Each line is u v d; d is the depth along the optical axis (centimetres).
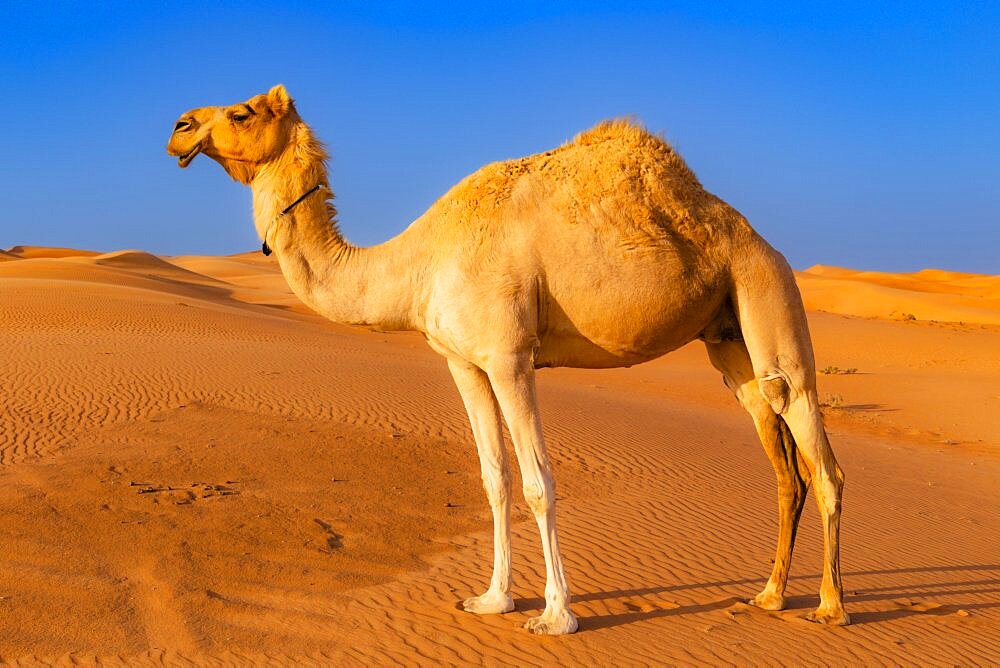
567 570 888
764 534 1072
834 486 723
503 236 680
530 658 654
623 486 1322
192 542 934
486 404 732
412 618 734
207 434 1491
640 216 690
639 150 718
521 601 776
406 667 641
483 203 694
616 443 1631
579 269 679
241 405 1752
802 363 719
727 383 780
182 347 2495
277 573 855
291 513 1071
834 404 2642
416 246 708
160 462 1282
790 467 762
